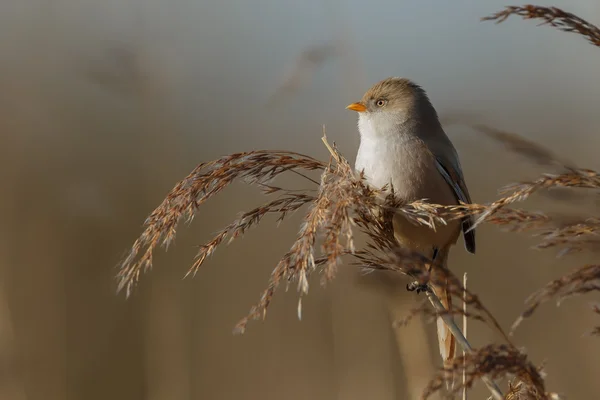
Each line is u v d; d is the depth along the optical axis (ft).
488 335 36.99
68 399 36.81
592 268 11.23
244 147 43.21
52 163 39.93
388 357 30.25
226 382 39.37
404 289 24.04
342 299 30.48
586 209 15.12
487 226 39.06
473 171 38.34
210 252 16.44
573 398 32.94
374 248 17.12
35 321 37.27
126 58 33.86
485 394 32.19
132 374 38.09
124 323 38.68
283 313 40.42
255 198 43.60
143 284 39.06
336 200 15.29
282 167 17.26
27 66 41.39
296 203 16.88
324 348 39.42
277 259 42.11
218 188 16.63
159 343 32.96
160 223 16.15
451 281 11.99
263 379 39.45
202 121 41.32
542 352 35.24
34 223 38.60
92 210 38.65
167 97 36.04
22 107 40.63
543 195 15.42
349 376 30.35
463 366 11.73
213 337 39.99
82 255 38.96
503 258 38.55
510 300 37.96
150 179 38.04
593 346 34.30
